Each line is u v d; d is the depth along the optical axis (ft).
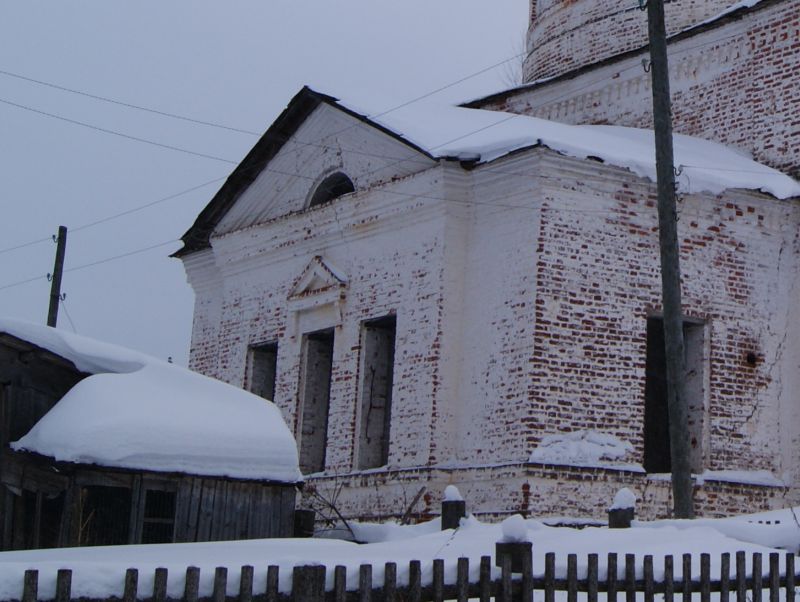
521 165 59.93
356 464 66.03
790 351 64.95
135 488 42.50
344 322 68.44
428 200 63.62
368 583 25.81
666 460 70.59
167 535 43.39
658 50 51.67
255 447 44.47
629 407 59.88
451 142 63.21
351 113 67.56
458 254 63.05
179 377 45.55
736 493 61.72
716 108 73.20
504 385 59.31
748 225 64.54
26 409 46.52
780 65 70.18
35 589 22.58
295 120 72.49
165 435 42.70
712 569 32.24
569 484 57.52
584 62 83.87
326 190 73.26
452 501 46.93
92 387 43.47
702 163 65.31
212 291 82.69
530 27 91.50
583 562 29.94
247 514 44.65
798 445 63.77
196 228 80.48
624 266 60.85
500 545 27.91
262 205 76.54
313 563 25.54
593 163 60.03
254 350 76.33
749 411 63.26
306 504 65.16
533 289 58.75
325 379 72.33
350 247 69.15
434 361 61.93
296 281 72.54
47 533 45.57
